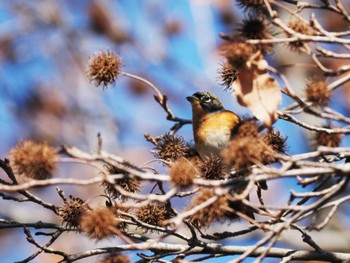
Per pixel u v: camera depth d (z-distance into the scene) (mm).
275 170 7953
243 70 9031
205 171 9672
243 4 9453
